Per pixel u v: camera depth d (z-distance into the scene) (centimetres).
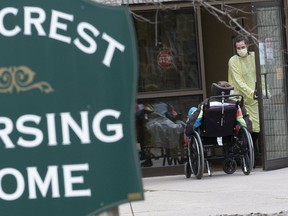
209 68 3441
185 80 3250
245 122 2839
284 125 3059
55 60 1214
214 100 2789
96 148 1210
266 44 3038
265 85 3027
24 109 1210
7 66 1212
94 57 1216
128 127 1212
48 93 1212
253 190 2500
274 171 2970
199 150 2781
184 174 3150
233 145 2877
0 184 1201
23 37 1213
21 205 1202
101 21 1216
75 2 1215
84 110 1212
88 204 1206
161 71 3247
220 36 3428
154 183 2844
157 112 3228
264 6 3034
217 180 2778
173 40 3250
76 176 1209
